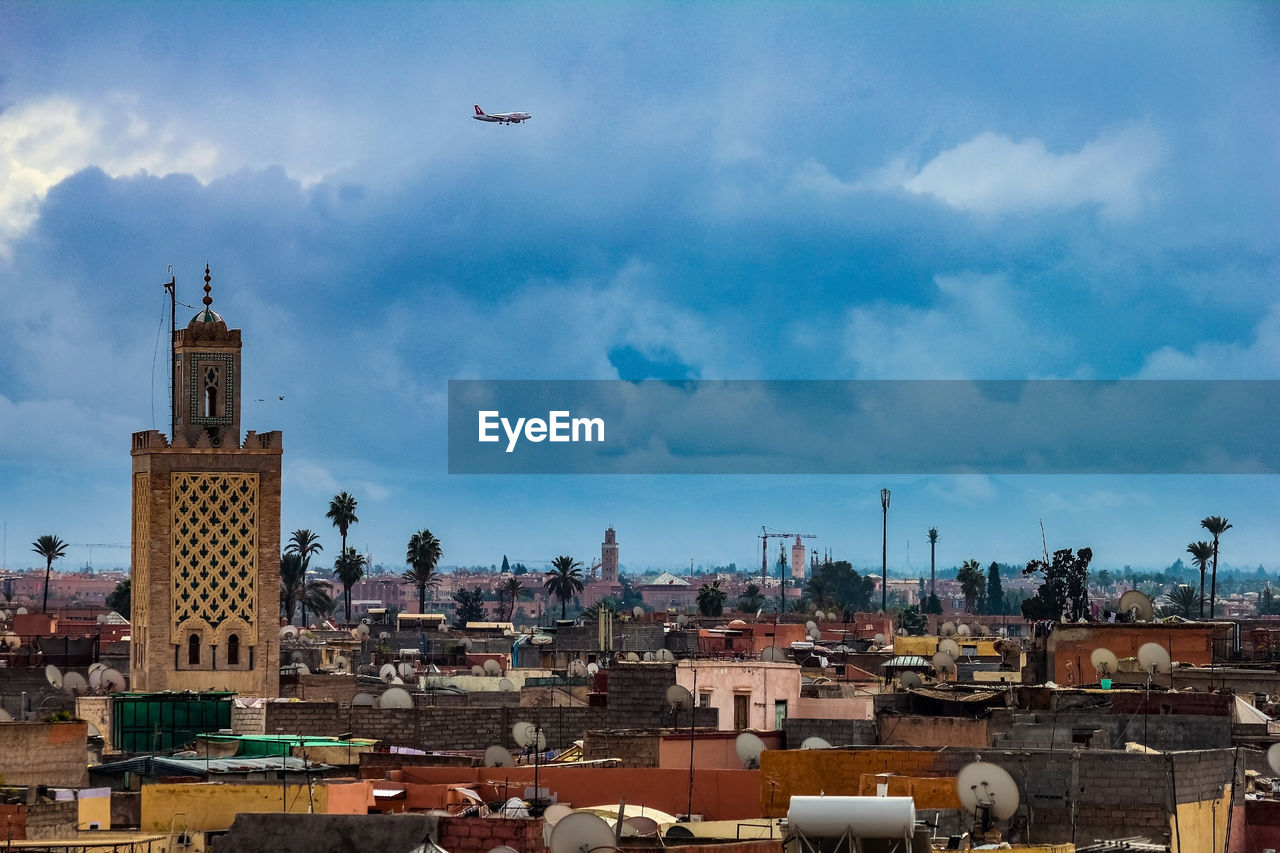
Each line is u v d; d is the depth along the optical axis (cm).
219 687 12875
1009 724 8188
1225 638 11000
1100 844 6109
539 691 12044
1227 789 6619
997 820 6103
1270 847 6662
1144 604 10594
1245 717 8050
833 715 10075
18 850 5906
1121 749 7250
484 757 8388
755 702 10069
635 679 9988
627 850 5656
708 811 7406
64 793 6719
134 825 6750
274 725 10050
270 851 5772
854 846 5012
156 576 12925
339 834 5784
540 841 5753
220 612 12950
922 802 6384
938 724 8369
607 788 7512
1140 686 9119
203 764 7594
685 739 8619
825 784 7144
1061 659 10325
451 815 6316
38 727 7381
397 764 8025
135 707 10038
